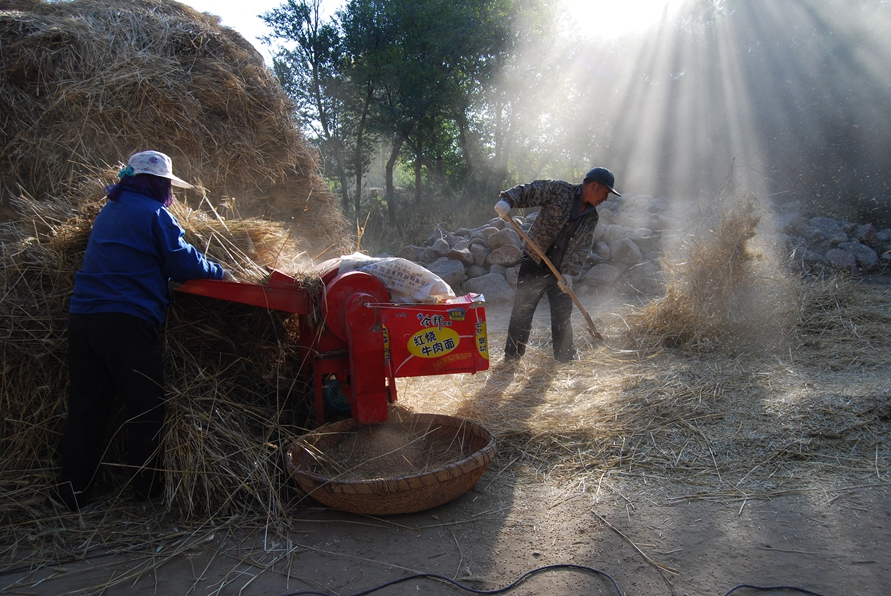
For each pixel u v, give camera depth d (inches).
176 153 168.4
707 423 144.6
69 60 160.1
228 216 172.9
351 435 130.1
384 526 111.7
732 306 205.9
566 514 113.7
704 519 110.0
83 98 157.4
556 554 101.3
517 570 97.4
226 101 178.9
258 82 190.1
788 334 204.8
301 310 131.0
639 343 207.6
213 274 120.6
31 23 160.2
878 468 124.3
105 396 116.8
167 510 113.7
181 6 200.5
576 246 191.8
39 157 152.3
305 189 199.9
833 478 121.6
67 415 116.3
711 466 128.4
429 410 161.5
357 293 127.2
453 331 130.4
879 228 390.9
